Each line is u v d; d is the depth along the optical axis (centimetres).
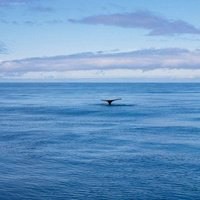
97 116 10212
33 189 3381
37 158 4628
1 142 5819
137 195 3231
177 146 5422
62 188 3419
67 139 6100
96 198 3155
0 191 3319
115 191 3338
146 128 7500
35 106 14138
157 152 4978
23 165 4259
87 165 4256
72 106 14075
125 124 8238
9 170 4031
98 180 3659
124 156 4725
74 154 4859
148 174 3869
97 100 18112
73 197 3180
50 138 6209
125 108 13012
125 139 6081
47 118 9700
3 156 4750
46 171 3991
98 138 6200
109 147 5356
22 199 3123
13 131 7094
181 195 3222
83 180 3659
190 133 6775
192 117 9775
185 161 4447
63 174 3875
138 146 5438
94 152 4994
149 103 15550
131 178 3731
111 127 7694
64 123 8488
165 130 7181
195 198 3147
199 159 4553
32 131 7094
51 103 15938
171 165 4247
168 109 12469
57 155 4800
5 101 17438
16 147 5381
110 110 12175
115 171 3991
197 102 16100
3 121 8938
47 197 3173
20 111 11975
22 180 3656
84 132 6938
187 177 3759
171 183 3559
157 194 3247
